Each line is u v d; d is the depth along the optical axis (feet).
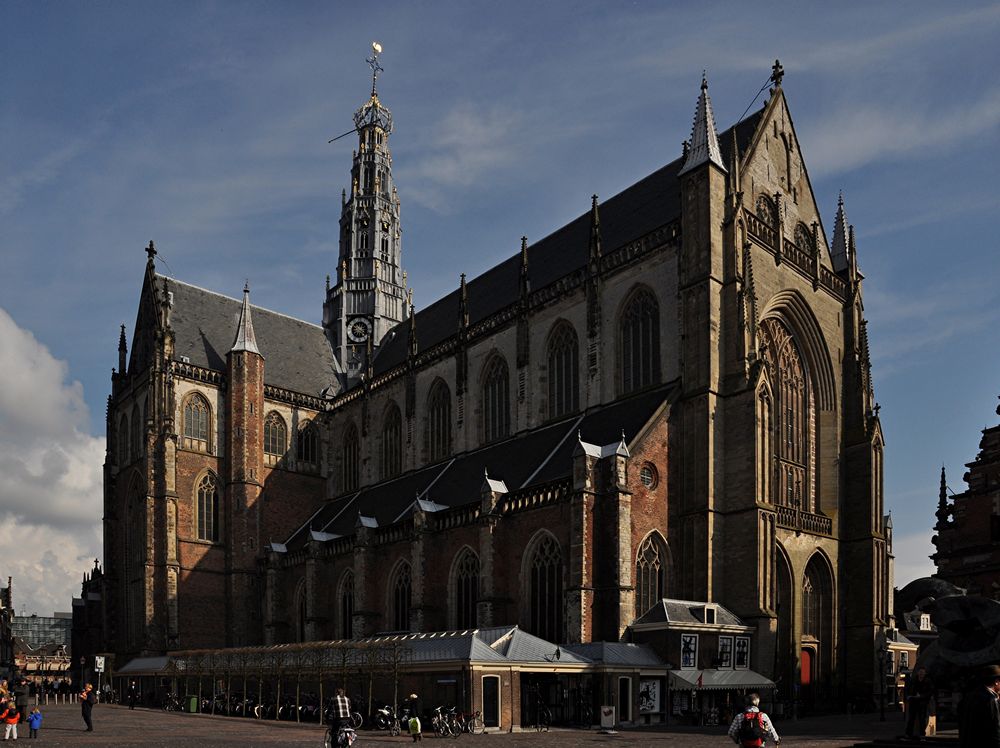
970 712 60.75
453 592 262.67
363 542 297.94
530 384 299.58
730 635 213.87
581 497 218.18
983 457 253.03
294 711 236.84
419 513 271.69
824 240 290.15
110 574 387.96
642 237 266.36
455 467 317.01
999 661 112.37
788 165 283.18
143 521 355.97
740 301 239.30
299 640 334.24
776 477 256.73
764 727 93.91
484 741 156.76
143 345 386.52
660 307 257.34
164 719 236.84
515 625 217.77
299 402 397.80
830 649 257.55
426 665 190.19
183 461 359.25
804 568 251.60
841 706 255.70
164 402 357.00
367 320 444.14
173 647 337.72
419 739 158.20
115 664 373.20
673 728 189.98
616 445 222.48
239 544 361.30
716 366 237.25
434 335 371.56
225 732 182.70
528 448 283.79
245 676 257.96
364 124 470.80
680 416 239.50
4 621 641.81
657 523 228.43
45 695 357.20
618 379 270.26
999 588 241.55
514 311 311.88
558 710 198.29
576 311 287.69
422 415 350.23
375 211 457.27
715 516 228.43
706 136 251.39
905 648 279.90
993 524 242.17
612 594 213.66
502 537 246.47
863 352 282.15
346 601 314.76
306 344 431.84
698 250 245.04
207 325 393.91
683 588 228.22
